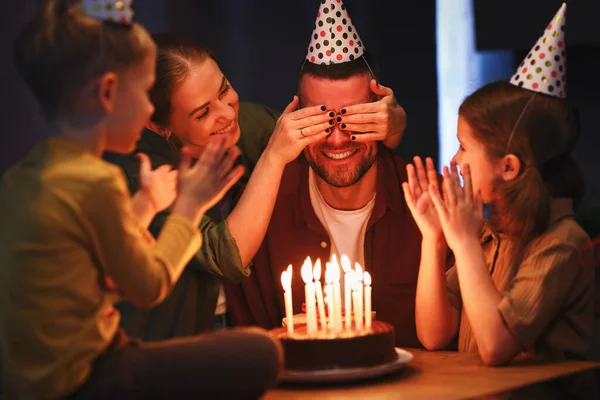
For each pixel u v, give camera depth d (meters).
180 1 3.31
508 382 1.62
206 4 3.38
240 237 2.10
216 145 1.68
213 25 3.42
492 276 1.98
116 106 1.56
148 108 1.61
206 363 1.50
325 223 2.35
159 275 1.53
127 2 1.68
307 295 1.75
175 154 2.22
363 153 2.19
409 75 3.72
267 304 2.33
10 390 1.50
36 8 2.87
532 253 1.85
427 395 1.54
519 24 3.38
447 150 3.74
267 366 1.52
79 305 1.47
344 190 2.31
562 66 1.93
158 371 1.49
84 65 1.53
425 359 1.87
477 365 1.79
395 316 2.32
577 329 1.86
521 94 1.90
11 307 1.45
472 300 1.78
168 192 1.73
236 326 2.33
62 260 1.45
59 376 1.44
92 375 1.48
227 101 2.18
